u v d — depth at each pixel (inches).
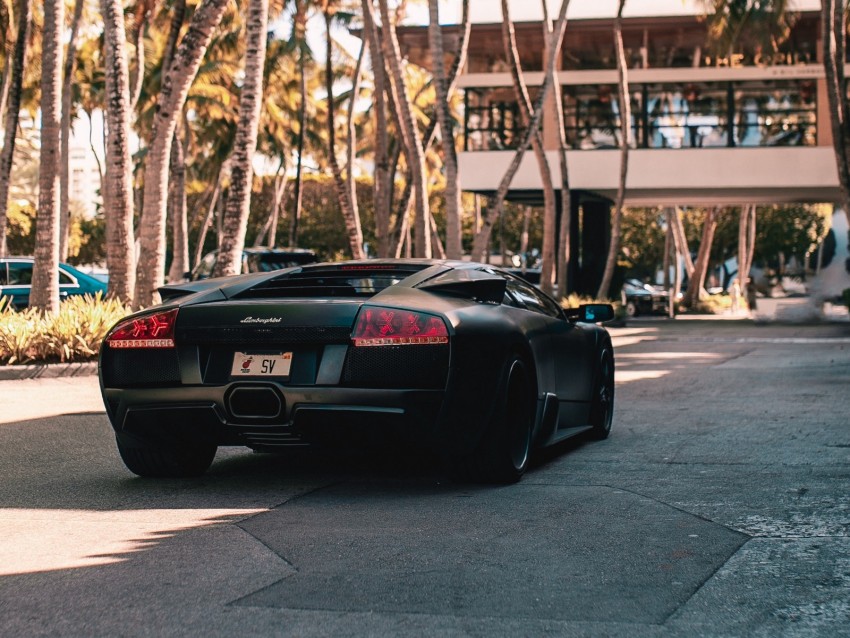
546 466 258.5
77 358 538.6
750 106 1254.9
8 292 797.9
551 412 258.7
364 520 194.5
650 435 317.7
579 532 184.5
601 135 1289.4
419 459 267.4
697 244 2593.5
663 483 232.7
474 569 160.1
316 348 208.5
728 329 1120.2
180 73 586.2
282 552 170.7
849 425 335.0
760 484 230.2
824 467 252.4
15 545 176.4
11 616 137.8
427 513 200.7
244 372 211.2
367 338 205.8
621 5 1178.6
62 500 215.6
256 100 578.6
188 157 1994.3
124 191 609.9
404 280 226.7
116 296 609.9
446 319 209.3
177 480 239.3
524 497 216.4
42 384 478.3
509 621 135.3
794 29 1235.9
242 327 211.5
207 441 219.8
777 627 133.2
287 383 207.6
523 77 1305.4
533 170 1306.6
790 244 2460.6
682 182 1269.7
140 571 159.6
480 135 1318.9
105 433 319.6
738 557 167.2
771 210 2500.0
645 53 1275.8
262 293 227.8
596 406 301.4
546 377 255.8
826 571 159.0
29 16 953.5
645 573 157.9
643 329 1131.9
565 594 147.2
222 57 1588.3
